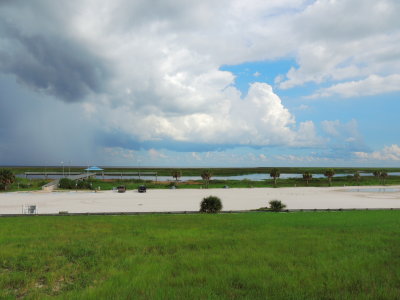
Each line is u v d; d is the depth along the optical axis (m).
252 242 14.86
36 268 10.76
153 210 41.44
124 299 7.77
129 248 13.88
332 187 103.44
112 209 42.88
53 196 66.00
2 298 7.93
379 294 7.93
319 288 8.55
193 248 13.87
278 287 8.64
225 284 8.89
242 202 54.53
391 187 103.56
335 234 17.17
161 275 9.76
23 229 19.78
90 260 11.70
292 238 15.91
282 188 98.38
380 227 20.09
